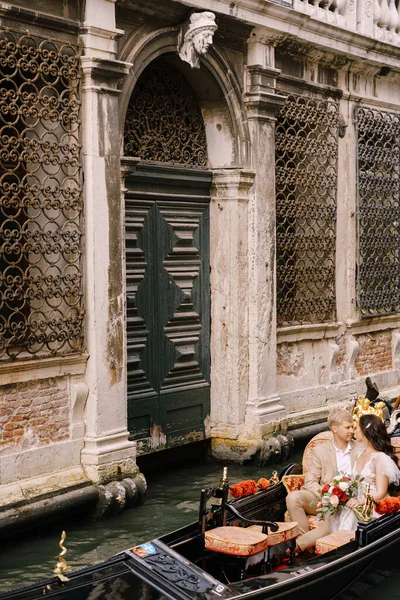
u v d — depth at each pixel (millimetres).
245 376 9195
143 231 8438
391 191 11539
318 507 6070
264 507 6312
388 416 8766
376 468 6156
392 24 11156
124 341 7629
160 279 8641
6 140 6754
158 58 8430
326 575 5230
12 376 6781
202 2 8102
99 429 7402
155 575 4875
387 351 11781
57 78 7047
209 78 8711
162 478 8656
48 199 6988
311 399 10227
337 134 10531
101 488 7285
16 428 6887
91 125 7254
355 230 10836
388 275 11500
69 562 6426
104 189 7383
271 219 9320
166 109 8703
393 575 6348
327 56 10109
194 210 9008
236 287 9047
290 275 9891
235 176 8953
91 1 7180
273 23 8898
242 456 9062
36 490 6891
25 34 6777
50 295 7066
